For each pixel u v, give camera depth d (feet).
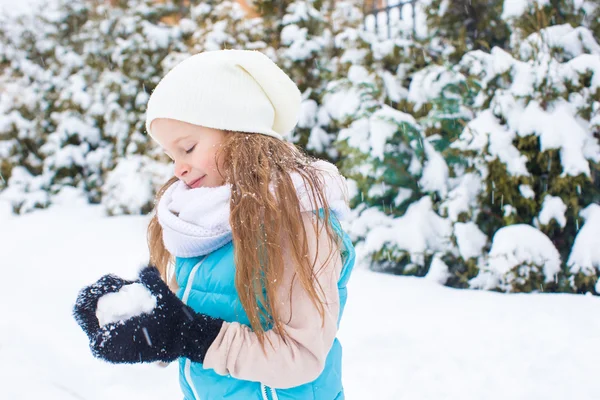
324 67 18.01
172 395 8.01
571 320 9.33
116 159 22.63
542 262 11.05
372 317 10.17
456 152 12.63
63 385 8.19
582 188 11.57
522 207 11.94
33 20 27.43
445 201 12.66
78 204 22.94
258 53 3.82
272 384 2.99
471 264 11.78
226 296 3.31
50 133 25.59
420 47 16.07
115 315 2.92
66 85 25.36
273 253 3.07
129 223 18.76
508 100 11.86
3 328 10.09
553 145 11.16
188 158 3.50
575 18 13.07
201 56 3.64
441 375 8.05
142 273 3.29
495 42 16.02
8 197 23.07
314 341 2.96
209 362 2.94
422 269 12.74
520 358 8.27
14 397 7.79
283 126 4.09
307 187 3.25
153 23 24.16
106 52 24.48
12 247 16.89
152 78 22.43
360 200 13.85
